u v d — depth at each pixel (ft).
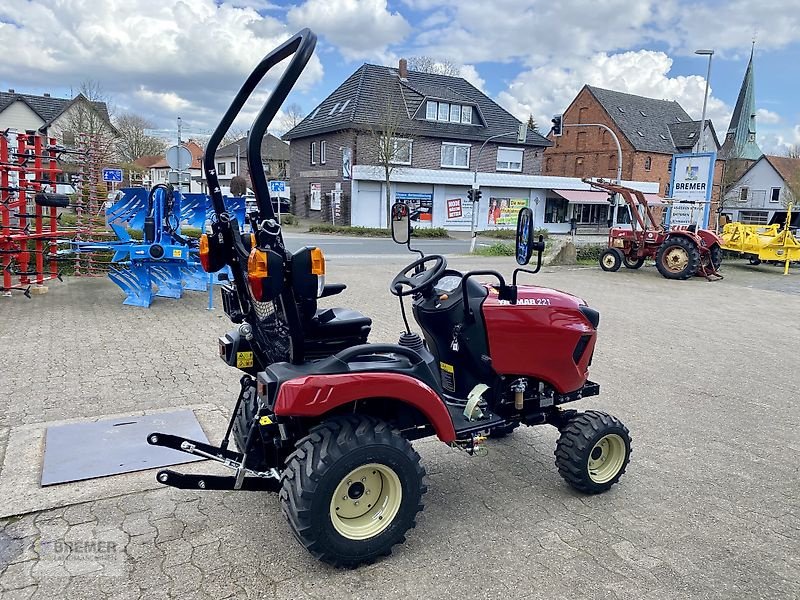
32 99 156.25
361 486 9.59
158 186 27.66
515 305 11.59
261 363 10.82
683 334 28.43
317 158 121.29
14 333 23.17
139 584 8.96
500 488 12.51
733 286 46.73
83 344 21.93
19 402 15.98
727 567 9.96
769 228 61.21
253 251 8.57
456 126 119.85
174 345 22.18
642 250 52.75
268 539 10.24
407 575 9.42
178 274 30.04
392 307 31.81
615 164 156.87
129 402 16.22
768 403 18.58
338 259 57.11
